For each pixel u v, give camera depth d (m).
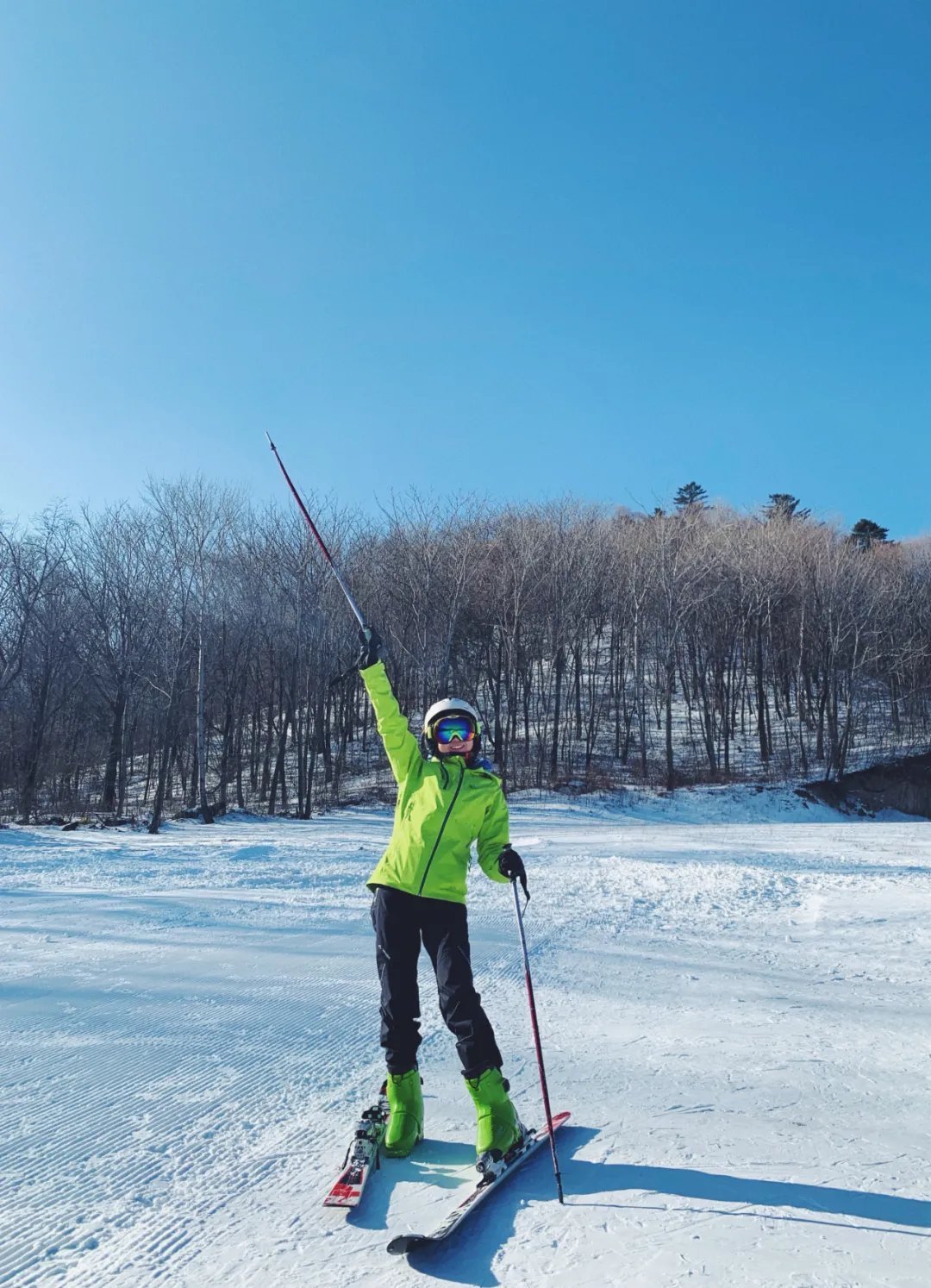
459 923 3.54
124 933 7.76
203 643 31.78
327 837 21.95
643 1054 4.55
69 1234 2.85
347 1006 5.54
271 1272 2.63
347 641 36.72
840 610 41.50
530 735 43.94
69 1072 4.33
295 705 32.78
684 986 6.03
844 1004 5.54
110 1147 3.51
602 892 10.36
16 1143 3.54
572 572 42.53
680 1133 3.55
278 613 35.97
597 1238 2.76
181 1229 2.88
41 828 24.47
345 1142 3.58
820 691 43.06
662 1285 2.48
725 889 10.38
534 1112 3.79
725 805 33.50
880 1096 3.96
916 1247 2.68
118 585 34.59
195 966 6.50
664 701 45.59
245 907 9.17
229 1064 4.47
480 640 41.75
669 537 43.03
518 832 24.55
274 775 34.25
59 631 34.38
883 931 7.92
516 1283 2.53
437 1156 3.42
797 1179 3.14
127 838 21.06
